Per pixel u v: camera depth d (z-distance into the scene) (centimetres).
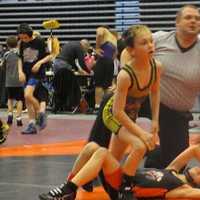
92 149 773
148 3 2769
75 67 2217
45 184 916
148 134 767
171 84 905
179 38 896
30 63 1593
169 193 798
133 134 769
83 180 754
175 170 827
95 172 756
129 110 794
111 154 788
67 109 2294
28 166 1097
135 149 759
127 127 768
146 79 775
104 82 2047
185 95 909
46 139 1514
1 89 2427
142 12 2784
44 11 2961
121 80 759
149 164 924
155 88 799
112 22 2852
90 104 2288
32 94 1609
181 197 794
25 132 1633
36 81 1606
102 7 2862
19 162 1147
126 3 2817
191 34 880
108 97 827
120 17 2833
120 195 777
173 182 802
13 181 942
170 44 905
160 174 802
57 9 2942
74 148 1354
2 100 2453
